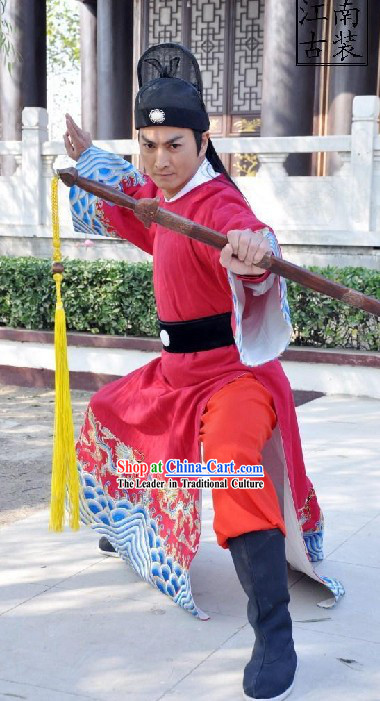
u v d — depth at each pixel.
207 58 12.36
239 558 2.48
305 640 2.77
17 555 3.54
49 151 8.72
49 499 4.55
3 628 2.87
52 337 7.51
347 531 3.73
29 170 8.77
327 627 2.86
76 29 22.98
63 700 2.44
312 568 2.94
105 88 11.57
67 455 2.86
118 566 3.41
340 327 6.68
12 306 7.73
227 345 2.75
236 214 2.53
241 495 2.48
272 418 2.66
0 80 11.32
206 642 2.77
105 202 3.14
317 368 6.60
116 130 11.62
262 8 12.02
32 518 4.04
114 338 7.23
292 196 7.75
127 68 11.66
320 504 4.09
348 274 6.76
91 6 13.33
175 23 12.41
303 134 9.24
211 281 2.67
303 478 3.03
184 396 2.73
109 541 3.27
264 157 7.80
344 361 6.49
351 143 7.42
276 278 2.43
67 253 8.70
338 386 6.56
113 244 8.49
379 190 7.43
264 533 2.47
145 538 3.10
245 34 12.15
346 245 7.47
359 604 3.03
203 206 2.65
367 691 2.47
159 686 2.51
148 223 2.45
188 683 2.52
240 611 2.99
